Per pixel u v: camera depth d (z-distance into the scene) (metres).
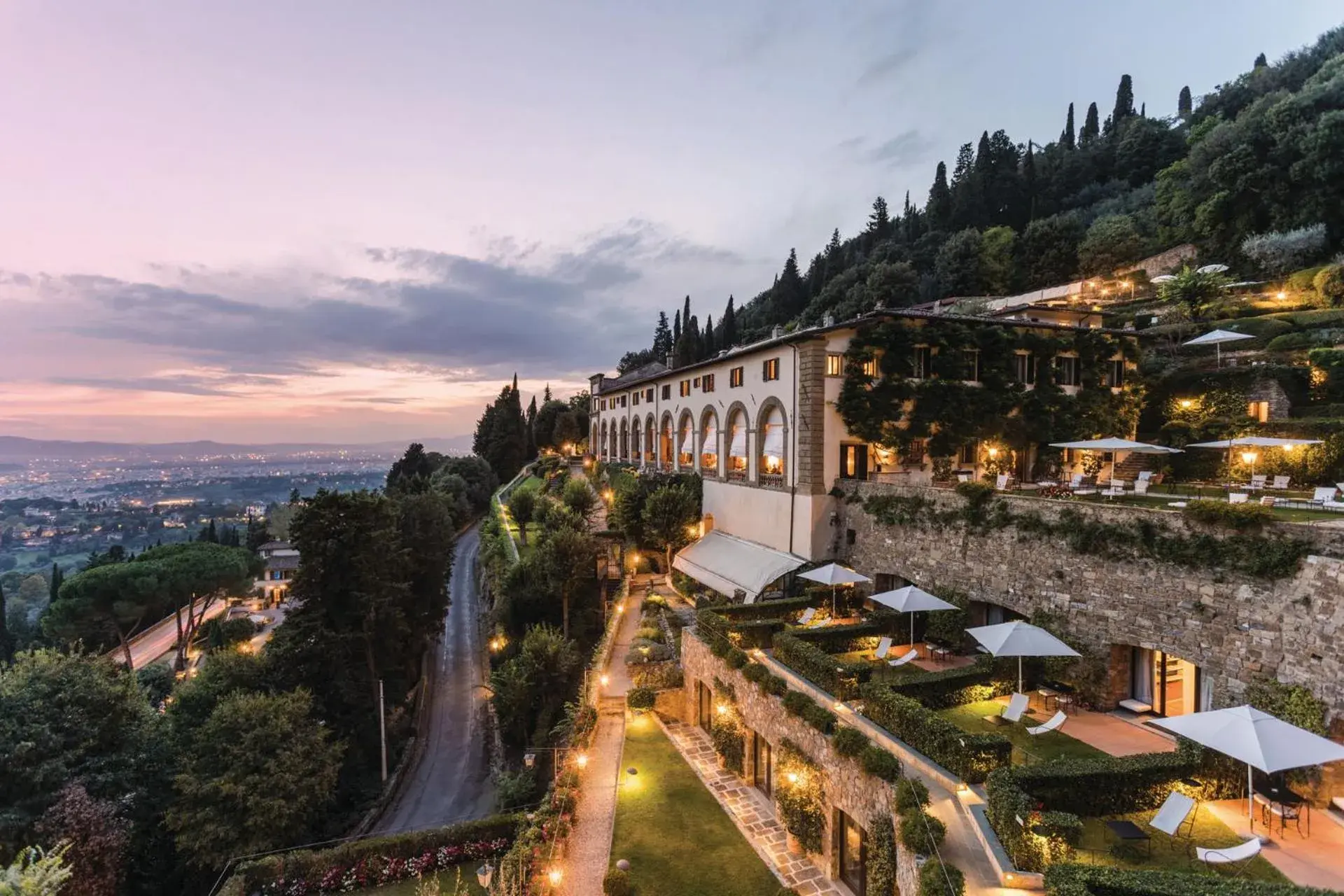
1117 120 122.88
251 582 67.94
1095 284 67.06
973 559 25.84
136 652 61.12
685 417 53.66
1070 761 14.23
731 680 23.64
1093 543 21.12
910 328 35.50
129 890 25.03
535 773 28.97
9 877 10.73
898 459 35.41
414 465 119.38
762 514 39.59
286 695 29.53
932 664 24.66
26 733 24.61
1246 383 37.53
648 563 51.22
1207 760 14.36
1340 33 76.38
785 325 103.62
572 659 34.47
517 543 59.59
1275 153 56.62
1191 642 18.19
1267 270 54.97
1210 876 10.16
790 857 18.12
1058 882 10.18
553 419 121.81
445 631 57.81
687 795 21.72
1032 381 38.75
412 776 35.31
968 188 104.00
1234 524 17.27
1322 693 15.04
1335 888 11.45
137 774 27.03
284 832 25.59
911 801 13.17
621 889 16.61
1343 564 14.79
